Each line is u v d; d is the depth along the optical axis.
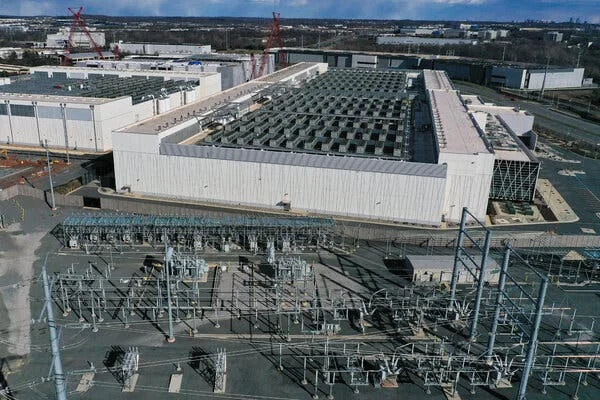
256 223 65.56
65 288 52.78
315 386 42.56
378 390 42.94
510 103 180.75
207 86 144.12
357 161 72.31
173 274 58.31
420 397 42.31
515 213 79.56
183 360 45.50
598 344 48.16
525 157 84.25
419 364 44.16
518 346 48.28
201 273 58.44
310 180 74.75
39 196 80.00
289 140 81.38
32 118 106.00
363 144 81.31
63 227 64.75
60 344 46.91
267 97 117.31
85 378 42.84
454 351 47.69
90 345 47.00
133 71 148.50
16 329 48.75
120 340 47.88
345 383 43.59
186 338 48.47
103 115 103.44
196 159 77.44
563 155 114.38
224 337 48.72
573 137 132.25
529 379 44.91
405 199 72.69
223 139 82.50
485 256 46.91
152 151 78.56
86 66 166.75
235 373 44.12
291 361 45.91
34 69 148.75
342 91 126.81
